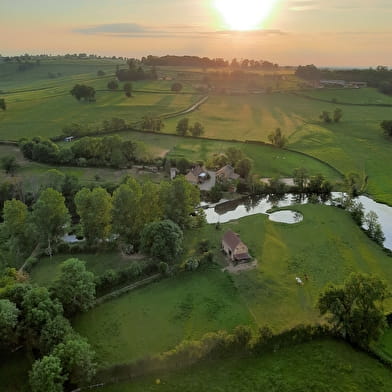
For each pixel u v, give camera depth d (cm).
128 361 5328
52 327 5253
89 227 8394
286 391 5016
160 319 6356
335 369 5356
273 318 6438
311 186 12750
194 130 18288
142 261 7962
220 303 6769
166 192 9038
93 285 6359
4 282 6216
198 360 5412
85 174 13712
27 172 13725
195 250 8581
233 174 13350
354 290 5650
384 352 5697
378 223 10444
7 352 5488
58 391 4525
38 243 8562
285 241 9194
